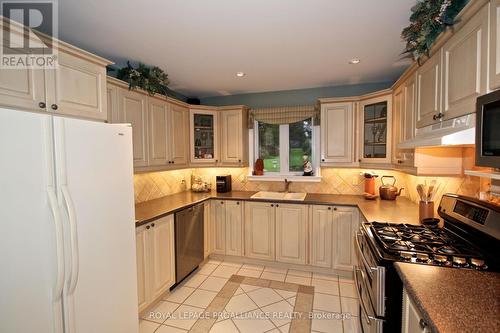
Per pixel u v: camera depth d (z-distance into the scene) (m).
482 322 0.80
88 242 1.42
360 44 2.15
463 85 1.27
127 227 1.71
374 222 1.95
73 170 1.33
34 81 1.47
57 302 1.25
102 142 1.51
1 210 1.06
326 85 3.40
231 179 3.89
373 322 1.40
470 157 1.78
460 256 1.28
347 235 2.89
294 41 2.08
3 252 1.07
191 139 3.54
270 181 3.76
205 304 2.43
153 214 2.36
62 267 1.24
